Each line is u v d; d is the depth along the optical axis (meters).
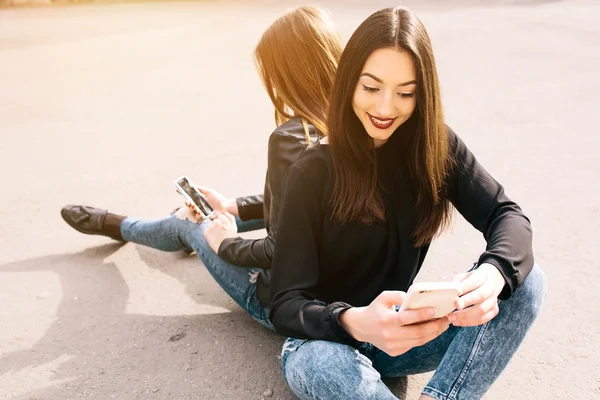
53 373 2.29
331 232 1.74
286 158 1.91
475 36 8.02
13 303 2.71
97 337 2.49
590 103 5.30
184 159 4.30
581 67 6.43
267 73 2.04
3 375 2.28
